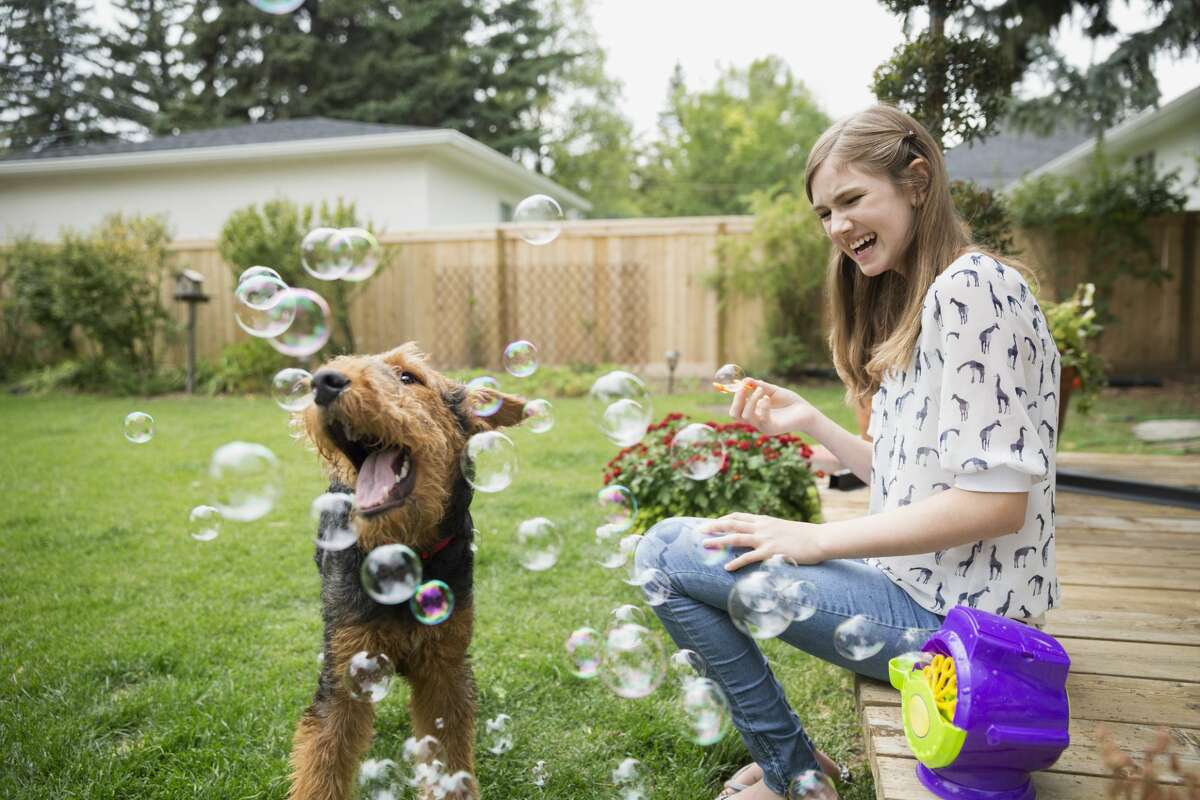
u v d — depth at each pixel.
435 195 11.40
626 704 2.16
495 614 2.77
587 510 3.99
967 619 1.18
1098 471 3.92
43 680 2.25
